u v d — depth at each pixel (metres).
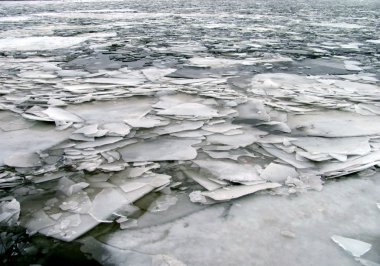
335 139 2.90
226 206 1.98
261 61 6.38
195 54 7.01
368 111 3.64
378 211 1.95
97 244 1.67
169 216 1.89
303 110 3.66
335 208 1.97
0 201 2.00
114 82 4.75
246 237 1.72
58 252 1.62
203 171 2.38
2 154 2.60
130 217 1.87
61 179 2.22
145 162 2.49
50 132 3.02
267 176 2.29
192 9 20.36
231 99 4.03
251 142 2.85
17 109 3.59
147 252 1.62
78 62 6.23
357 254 1.61
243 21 13.42
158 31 10.56
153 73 5.33
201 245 1.67
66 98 4.01
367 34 10.09
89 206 1.96
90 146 2.74
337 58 6.75
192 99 4.04
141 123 3.21
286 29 11.08
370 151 2.67
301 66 6.05
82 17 15.39
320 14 16.89
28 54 7.00
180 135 2.98
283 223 1.83
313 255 1.61
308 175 2.30
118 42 8.45
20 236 1.71
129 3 27.88
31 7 23.11
